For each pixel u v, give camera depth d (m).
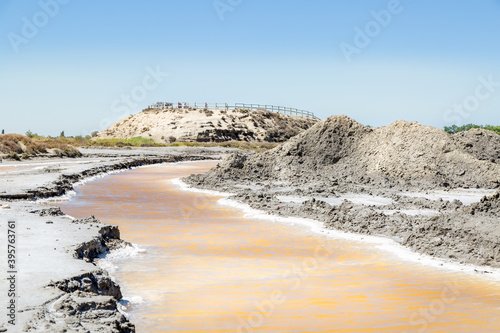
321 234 14.99
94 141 80.56
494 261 11.30
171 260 11.64
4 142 47.00
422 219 16.56
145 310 8.21
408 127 31.33
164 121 113.25
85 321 6.84
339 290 9.45
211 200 22.64
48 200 20.95
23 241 11.16
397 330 7.54
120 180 32.16
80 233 12.21
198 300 8.74
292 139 33.19
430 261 11.73
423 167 28.72
